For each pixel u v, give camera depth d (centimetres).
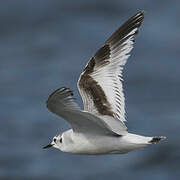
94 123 949
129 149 971
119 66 1058
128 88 2369
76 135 995
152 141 938
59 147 1048
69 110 893
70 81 2422
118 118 1018
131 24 1087
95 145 985
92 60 1075
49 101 865
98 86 1042
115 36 1089
